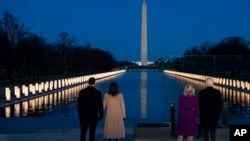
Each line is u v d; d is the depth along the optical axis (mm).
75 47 141000
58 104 46344
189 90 16234
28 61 88250
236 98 54281
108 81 93812
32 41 87000
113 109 17188
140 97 54094
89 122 16562
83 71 157625
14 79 81688
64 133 20375
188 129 16172
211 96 15953
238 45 146250
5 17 81562
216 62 81125
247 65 77438
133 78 109688
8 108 41969
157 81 91188
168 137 18109
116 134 17125
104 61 190125
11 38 81250
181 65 108688
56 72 131500
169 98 51625
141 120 25562
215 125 16078
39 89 58281
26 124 23438
